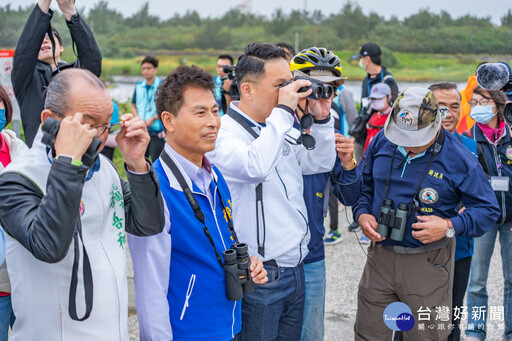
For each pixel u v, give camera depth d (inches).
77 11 116.0
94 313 68.1
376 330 117.8
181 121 80.9
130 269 191.3
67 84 65.7
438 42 2114.9
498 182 143.2
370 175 121.2
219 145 94.1
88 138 62.4
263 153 89.5
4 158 102.5
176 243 81.2
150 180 72.6
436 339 113.3
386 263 114.5
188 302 82.1
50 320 67.7
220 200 88.7
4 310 96.7
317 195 108.0
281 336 105.0
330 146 104.3
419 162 110.1
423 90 107.6
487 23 2044.8
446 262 111.7
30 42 116.5
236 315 88.1
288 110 91.2
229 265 83.5
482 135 144.2
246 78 97.3
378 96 218.7
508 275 150.1
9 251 68.3
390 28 2468.0
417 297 111.7
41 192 66.2
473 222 107.4
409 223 110.5
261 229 96.8
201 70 82.4
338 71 104.7
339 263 211.8
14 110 174.1
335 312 170.9
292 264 99.7
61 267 67.1
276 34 2839.6
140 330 80.7
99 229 70.1
